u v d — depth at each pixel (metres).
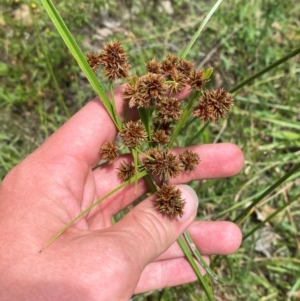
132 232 0.09
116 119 0.11
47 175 0.11
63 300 0.08
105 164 0.12
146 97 0.10
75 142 0.12
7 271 0.09
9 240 0.09
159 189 0.10
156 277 0.13
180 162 0.11
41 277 0.08
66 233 0.09
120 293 0.08
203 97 0.10
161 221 0.10
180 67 0.11
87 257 0.08
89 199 0.12
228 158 0.13
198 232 0.13
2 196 0.10
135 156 0.10
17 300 0.09
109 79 0.10
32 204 0.10
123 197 0.13
